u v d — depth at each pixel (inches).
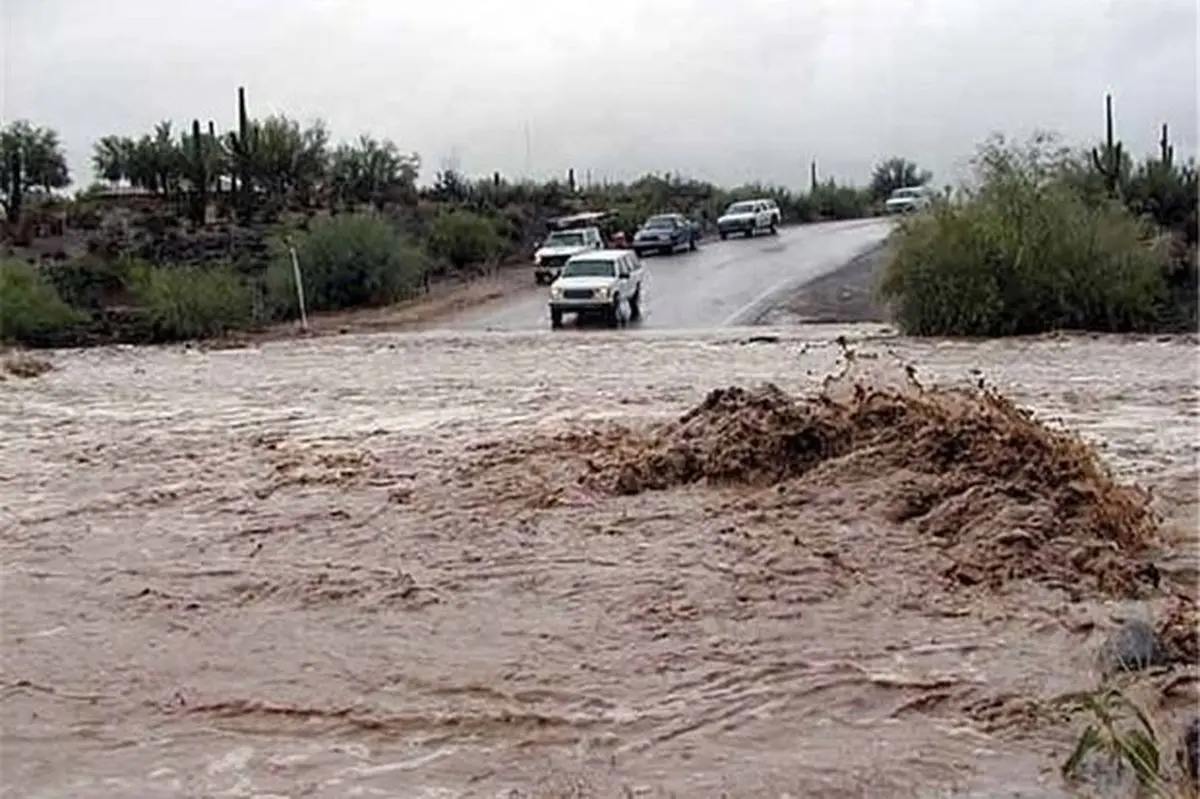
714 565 378.9
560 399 755.4
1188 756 243.0
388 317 1478.8
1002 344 1026.1
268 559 409.7
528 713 278.5
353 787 247.8
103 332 1352.1
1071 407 666.8
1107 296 1103.0
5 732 277.9
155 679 307.1
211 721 281.4
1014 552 368.8
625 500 463.8
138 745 270.2
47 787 252.1
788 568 371.9
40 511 490.3
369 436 639.8
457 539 423.8
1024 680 285.7
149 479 546.6
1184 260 1270.9
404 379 894.4
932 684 285.1
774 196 3186.5
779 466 477.7
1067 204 1128.2
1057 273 1103.0
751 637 320.2
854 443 479.2
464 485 502.3
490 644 323.3
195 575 394.6
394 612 352.2
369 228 1644.9
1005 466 424.8
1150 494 443.2
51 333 1331.2
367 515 462.0
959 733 260.7
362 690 295.4
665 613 340.5
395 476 528.7
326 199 2234.3
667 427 548.7
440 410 729.0
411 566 394.3
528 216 2509.8
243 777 254.1
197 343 1283.2
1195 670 286.8
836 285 1547.7
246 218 2030.0
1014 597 341.7
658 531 420.5
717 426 506.3
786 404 511.8
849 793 236.8
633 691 289.0
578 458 536.7
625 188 3051.2
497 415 697.6
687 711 276.8
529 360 997.2
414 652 319.6
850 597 346.9
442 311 1526.8
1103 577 352.8
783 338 1113.4
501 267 2090.3
